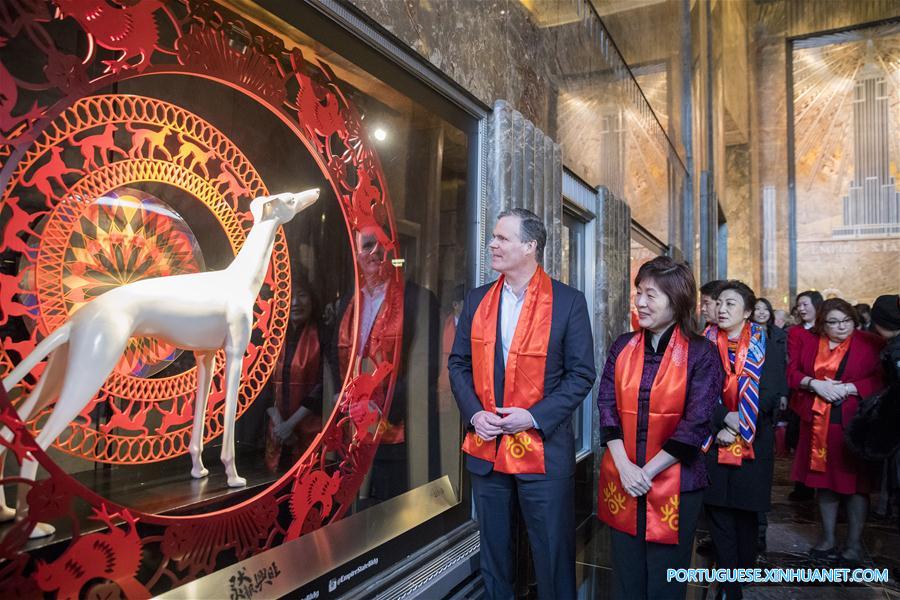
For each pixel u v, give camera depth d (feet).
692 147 28.04
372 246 6.41
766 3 53.57
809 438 10.83
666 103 22.67
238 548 4.47
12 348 3.09
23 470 3.10
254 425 4.80
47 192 3.27
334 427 5.75
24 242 3.16
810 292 15.97
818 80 52.54
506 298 6.62
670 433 5.97
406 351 7.07
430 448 7.58
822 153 52.29
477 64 8.22
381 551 6.21
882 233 50.01
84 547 3.40
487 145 8.64
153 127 3.89
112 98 3.63
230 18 4.55
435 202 7.61
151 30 3.86
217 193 4.36
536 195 9.46
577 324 6.32
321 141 5.60
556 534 6.16
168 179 3.98
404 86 6.92
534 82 10.23
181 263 4.04
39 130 3.23
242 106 4.64
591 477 12.89
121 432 3.64
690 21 28.22
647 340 6.39
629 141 16.98
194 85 4.20
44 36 3.27
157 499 3.85
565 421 6.28
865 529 12.38
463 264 8.24
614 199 14.17
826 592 9.01
